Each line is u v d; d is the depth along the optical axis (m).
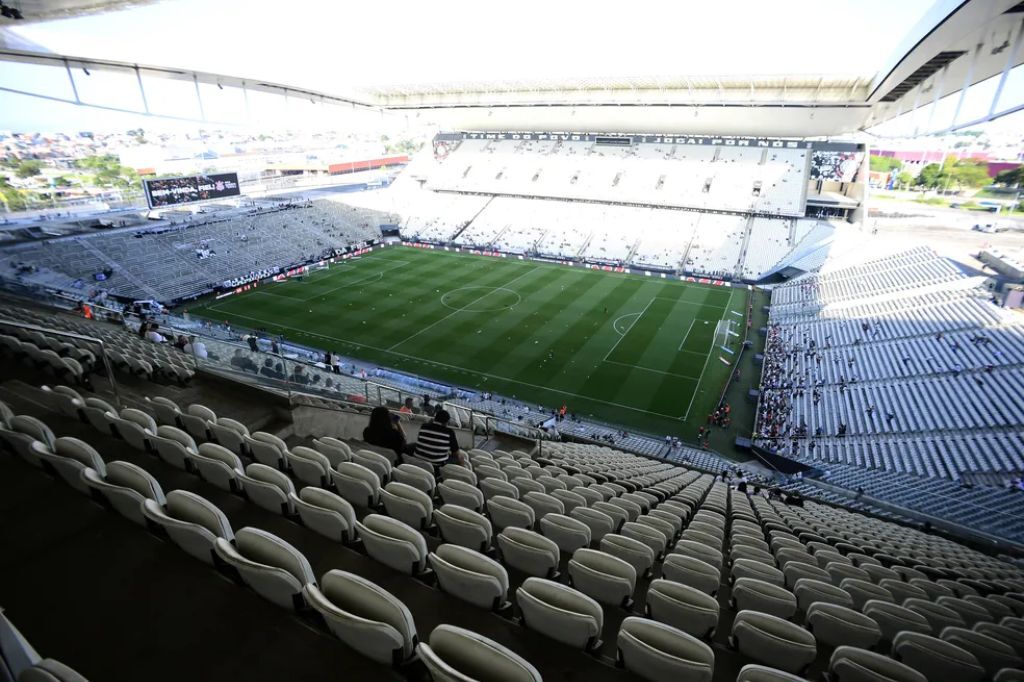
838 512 19.08
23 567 4.64
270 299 52.28
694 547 8.09
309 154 129.75
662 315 49.50
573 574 5.77
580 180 80.06
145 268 53.66
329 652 3.96
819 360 39.06
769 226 66.69
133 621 4.16
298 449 8.09
